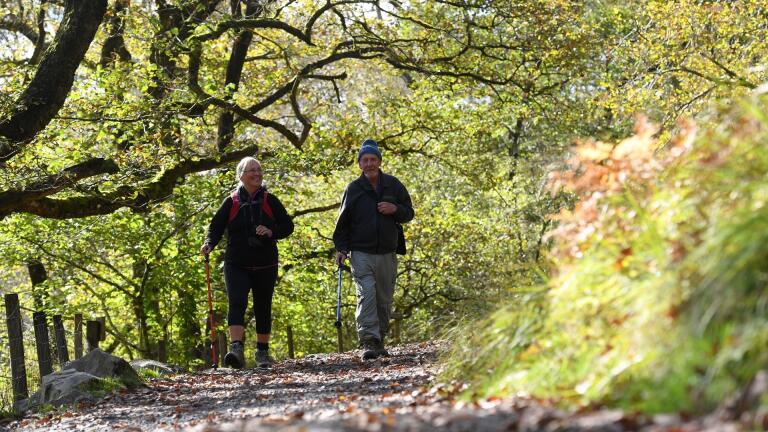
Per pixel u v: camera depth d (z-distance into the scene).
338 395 6.86
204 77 22.23
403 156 22.80
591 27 21.75
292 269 23.62
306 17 21.69
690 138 4.44
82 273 21.75
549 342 4.45
